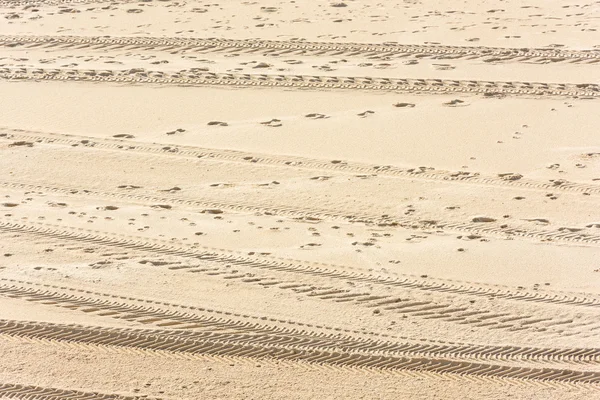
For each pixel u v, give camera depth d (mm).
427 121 21859
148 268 15617
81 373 13125
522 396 12633
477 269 15523
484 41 26641
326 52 26156
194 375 13086
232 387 12852
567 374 13016
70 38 27625
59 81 24734
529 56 25391
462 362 13250
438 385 12859
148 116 22500
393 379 12977
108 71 25172
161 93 23875
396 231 17016
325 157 20125
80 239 16656
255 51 26391
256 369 13203
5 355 13445
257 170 19594
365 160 19969
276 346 13625
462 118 21969
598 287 14945
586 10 29016
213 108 22891
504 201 18078
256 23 28750
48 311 14414
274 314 14328
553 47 25969
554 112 22125
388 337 13789
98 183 19156
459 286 15016
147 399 12562
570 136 20891
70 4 31109
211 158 20172
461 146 20547
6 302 14633
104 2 31281
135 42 27266
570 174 19156
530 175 19156
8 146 20859
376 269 15555
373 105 22812
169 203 18266
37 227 17094
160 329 13969
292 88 23891
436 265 15664
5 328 13969
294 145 20766
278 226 17188
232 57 26062
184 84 24328
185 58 26109
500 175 19172
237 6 30547
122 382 12953
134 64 25734
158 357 13445
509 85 23641
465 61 25250
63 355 13469
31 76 25031
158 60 25969
